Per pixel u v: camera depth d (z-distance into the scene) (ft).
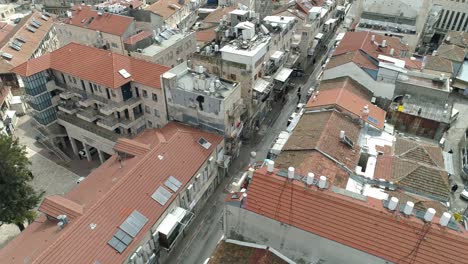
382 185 135.85
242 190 123.13
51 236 114.42
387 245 98.99
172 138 157.28
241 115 196.13
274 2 334.03
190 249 150.61
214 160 170.60
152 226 127.85
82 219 115.44
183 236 155.43
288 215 109.19
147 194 133.49
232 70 193.88
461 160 188.75
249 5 323.16
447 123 173.47
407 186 133.59
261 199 113.19
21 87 245.04
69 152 213.25
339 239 102.99
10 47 273.75
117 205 124.67
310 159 140.05
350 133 160.97
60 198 129.29
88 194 136.05
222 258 114.62
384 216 101.65
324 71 205.67
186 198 149.38
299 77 280.92
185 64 185.57
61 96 194.08
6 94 235.40
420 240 97.30
